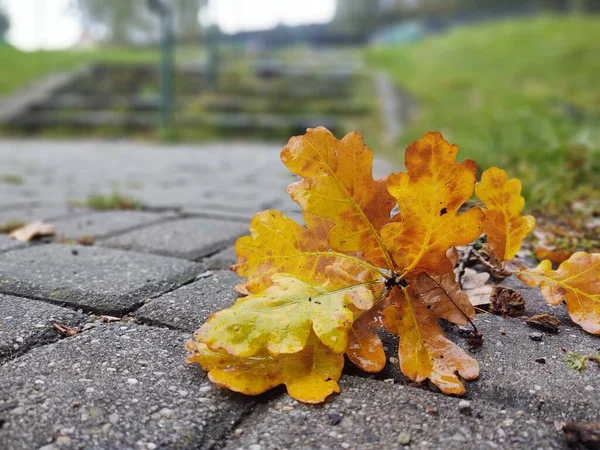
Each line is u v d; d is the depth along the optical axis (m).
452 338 0.30
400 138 1.75
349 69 3.07
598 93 2.07
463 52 3.17
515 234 0.31
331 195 0.27
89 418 0.23
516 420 0.23
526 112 1.32
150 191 0.93
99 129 2.29
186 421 0.23
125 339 0.30
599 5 5.73
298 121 2.24
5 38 6.78
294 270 0.30
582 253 0.31
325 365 0.26
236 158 1.57
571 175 0.73
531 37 3.08
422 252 0.27
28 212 0.71
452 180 0.26
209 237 0.54
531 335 0.30
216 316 0.24
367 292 0.27
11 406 0.23
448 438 0.22
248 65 3.21
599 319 0.30
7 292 0.37
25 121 2.30
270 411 0.24
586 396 0.25
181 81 2.83
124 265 0.43
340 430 0.23
